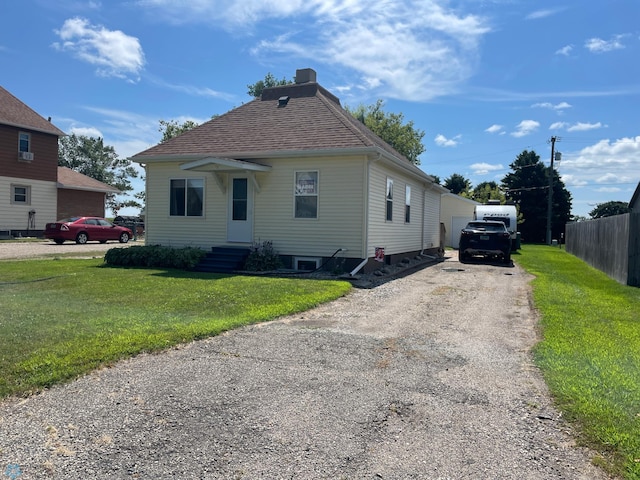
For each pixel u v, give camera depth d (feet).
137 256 45.80
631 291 35.70
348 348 18.76
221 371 15.66
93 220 80.69
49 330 19.65
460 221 100.99
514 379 15.37
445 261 62.08
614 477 9.61
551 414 12.59
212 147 47.96
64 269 41.98
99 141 172.76
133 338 18.48
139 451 10.47
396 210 52.47
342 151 41.27
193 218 49.21
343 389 14.28
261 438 11.13
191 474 9.62
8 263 46.11
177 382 14.56
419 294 33.14
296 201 44.50
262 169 44.06
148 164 51.01
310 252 43.98
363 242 42.09
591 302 29.99
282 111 51.85
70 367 15.19
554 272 49.24
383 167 46.91
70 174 105.19
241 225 47.06
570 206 166.61
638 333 21.52
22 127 85.30
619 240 42.34
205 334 19.88
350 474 9.68
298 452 10.52
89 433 11.24
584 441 11.06
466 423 12.07
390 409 12.87
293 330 21.62
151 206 51.13
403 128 139.85
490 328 22.89
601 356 17.66
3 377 14.26
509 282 40.47
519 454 10.54
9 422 11.71
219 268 43.19
